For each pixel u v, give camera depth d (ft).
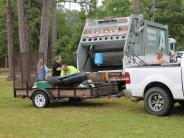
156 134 34.94
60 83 51.11
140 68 44.80
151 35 65.36
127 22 59.16
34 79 53.72
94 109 49.39
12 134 36.14
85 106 52.21
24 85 53.42
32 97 52.60
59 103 55.62
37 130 37.52
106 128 37.70
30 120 42.70
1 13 150.51
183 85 42.27
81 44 61.11
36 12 127.34
